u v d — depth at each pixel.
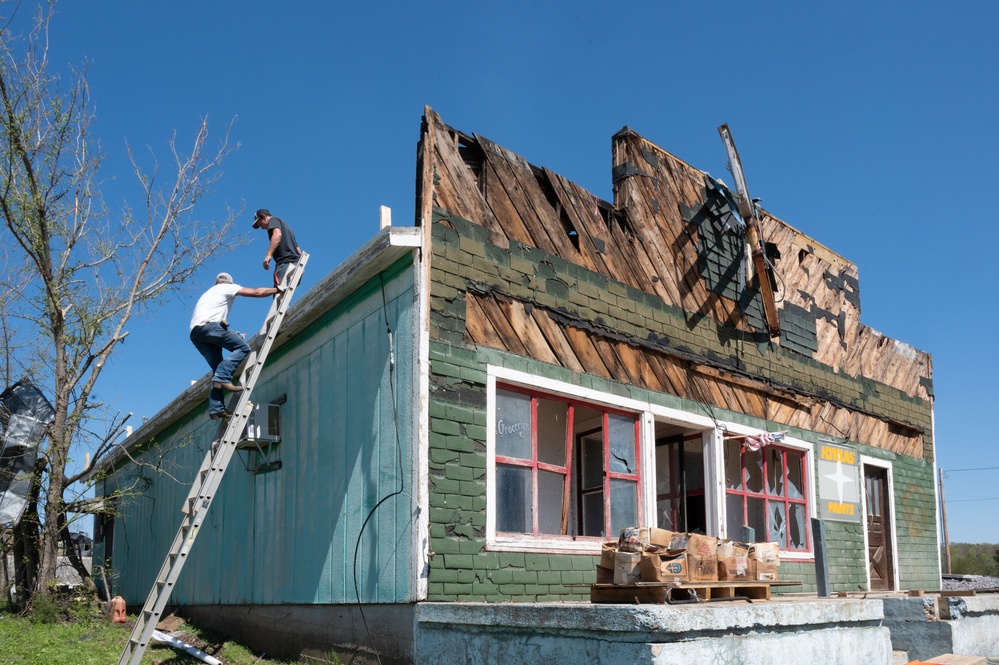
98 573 16.98
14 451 14.02
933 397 15.91
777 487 11.67
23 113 13.35
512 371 8.34
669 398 10.08
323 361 9.39
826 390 13.00
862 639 6.96
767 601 6.59
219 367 8.28
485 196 8.73
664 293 10.52
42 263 13.81
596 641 5.58
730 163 11.88
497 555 7.75
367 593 7.88
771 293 11.68
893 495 14.09
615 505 9.13
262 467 10.41
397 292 8.12
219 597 11.23
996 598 9.99
